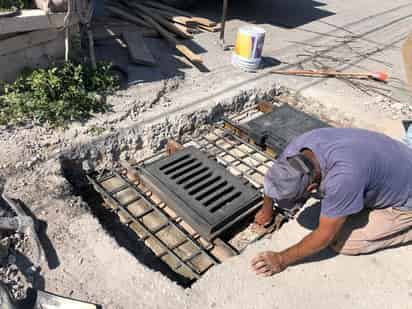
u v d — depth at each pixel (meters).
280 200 2.22
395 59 6.25
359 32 7.30
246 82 4.95
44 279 2.50
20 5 3.82
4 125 3.58
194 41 5.96
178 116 4.12
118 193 3.47
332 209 2.15
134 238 3.16
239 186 3.42
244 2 8.15
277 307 2.49
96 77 4.21
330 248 2.88
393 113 4.72
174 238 3.17
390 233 2.65
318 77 5.38
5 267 2.52
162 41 5.71
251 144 4.16
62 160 3.44
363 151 2.17
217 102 4.43
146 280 2.57
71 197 3.10
